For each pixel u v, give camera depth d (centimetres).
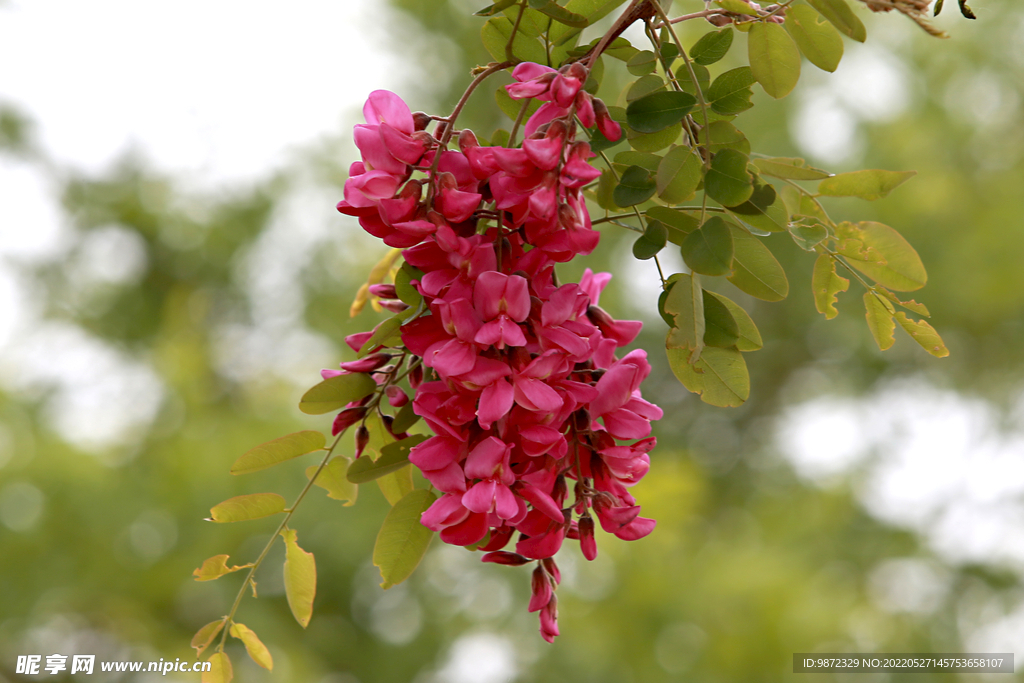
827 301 167
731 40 141
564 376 127
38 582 696
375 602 845
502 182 120
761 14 135
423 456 125
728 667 645
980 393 1145
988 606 1066
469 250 122
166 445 766
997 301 986
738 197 132
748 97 140
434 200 122
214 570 162
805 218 153
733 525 1193
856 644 765
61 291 1141
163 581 728
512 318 120
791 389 1316
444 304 120
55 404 878
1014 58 991
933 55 995
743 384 150
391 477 169
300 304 1011
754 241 149
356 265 884
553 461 129
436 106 950
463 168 125
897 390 1198
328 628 846
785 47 140
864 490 1055
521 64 121
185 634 788
